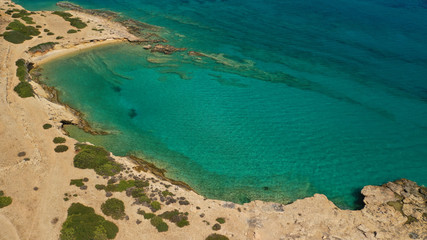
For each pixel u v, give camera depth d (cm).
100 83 6688
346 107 6059
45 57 7338
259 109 6012
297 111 5962
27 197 3622
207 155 4912
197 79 6981
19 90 5538
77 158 4219
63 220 3394
